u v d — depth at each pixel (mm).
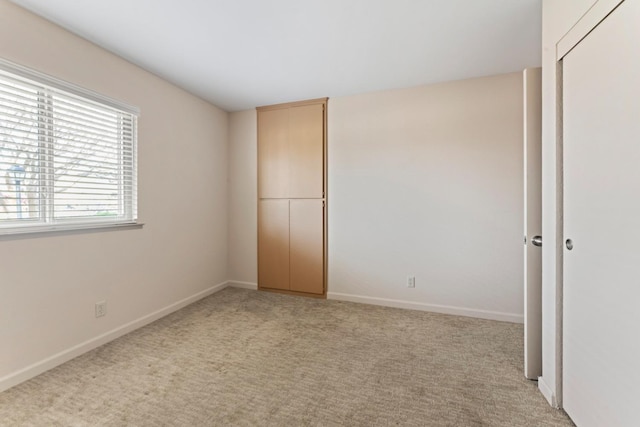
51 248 1962
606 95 1187
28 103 1854
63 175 2055
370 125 3182
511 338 2387
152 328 2582
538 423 1452
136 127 2559
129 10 1828
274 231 3629
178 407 1576
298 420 1483
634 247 1063
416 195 3031
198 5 1787
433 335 2447
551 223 1573
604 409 1211
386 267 3166
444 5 1794
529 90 1742
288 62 2520
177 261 3041
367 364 2000
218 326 2631
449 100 2900
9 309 1752
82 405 1589
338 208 3334
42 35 1883
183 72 2695
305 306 3148
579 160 1364
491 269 2805
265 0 1747
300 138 3467
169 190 2926
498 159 2764
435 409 1558
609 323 1183
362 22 1970
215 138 3594
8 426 1434
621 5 1105
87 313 2180
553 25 1551
